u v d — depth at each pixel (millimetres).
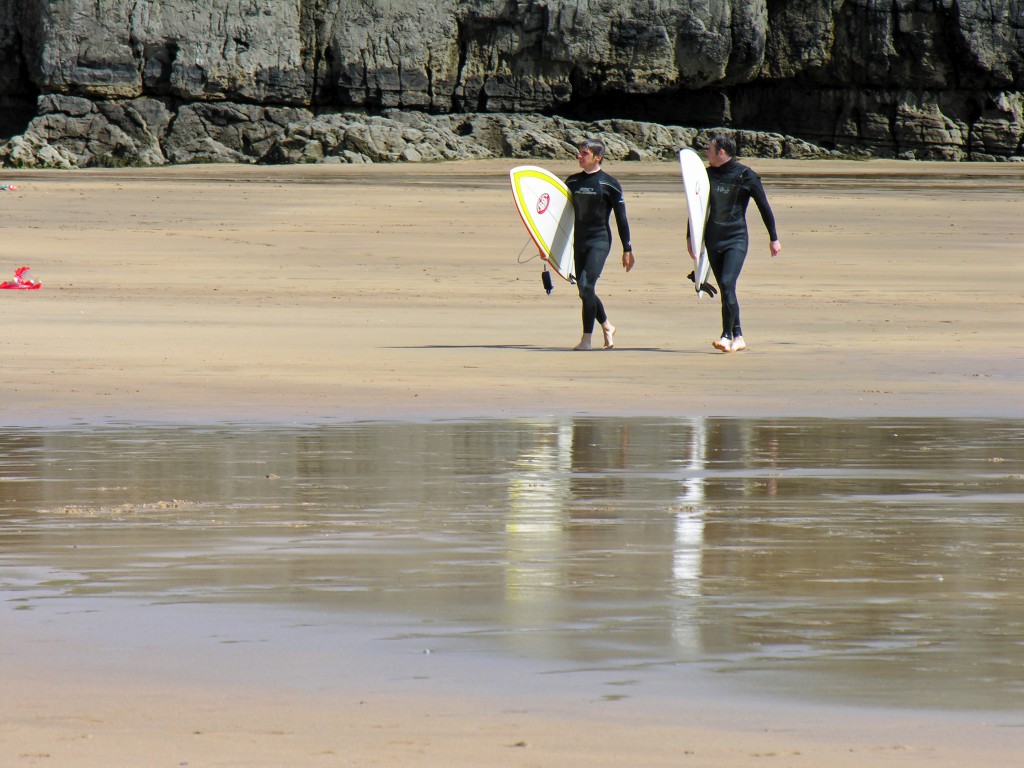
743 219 56312
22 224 129000
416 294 81312
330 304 75312
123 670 15688
